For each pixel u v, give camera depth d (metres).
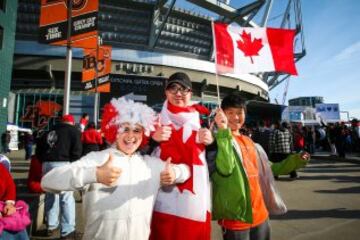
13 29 14.27
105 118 1.94
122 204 1.76
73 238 4.05
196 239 2.00
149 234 2.00
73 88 37.34
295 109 26.53
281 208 2.59
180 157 2.08
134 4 39.31
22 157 17.09
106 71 13.41
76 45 6.82
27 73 37.19
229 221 2.26
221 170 2.14
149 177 1.91
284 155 9.32
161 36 44.19
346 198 6.80
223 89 45.72
